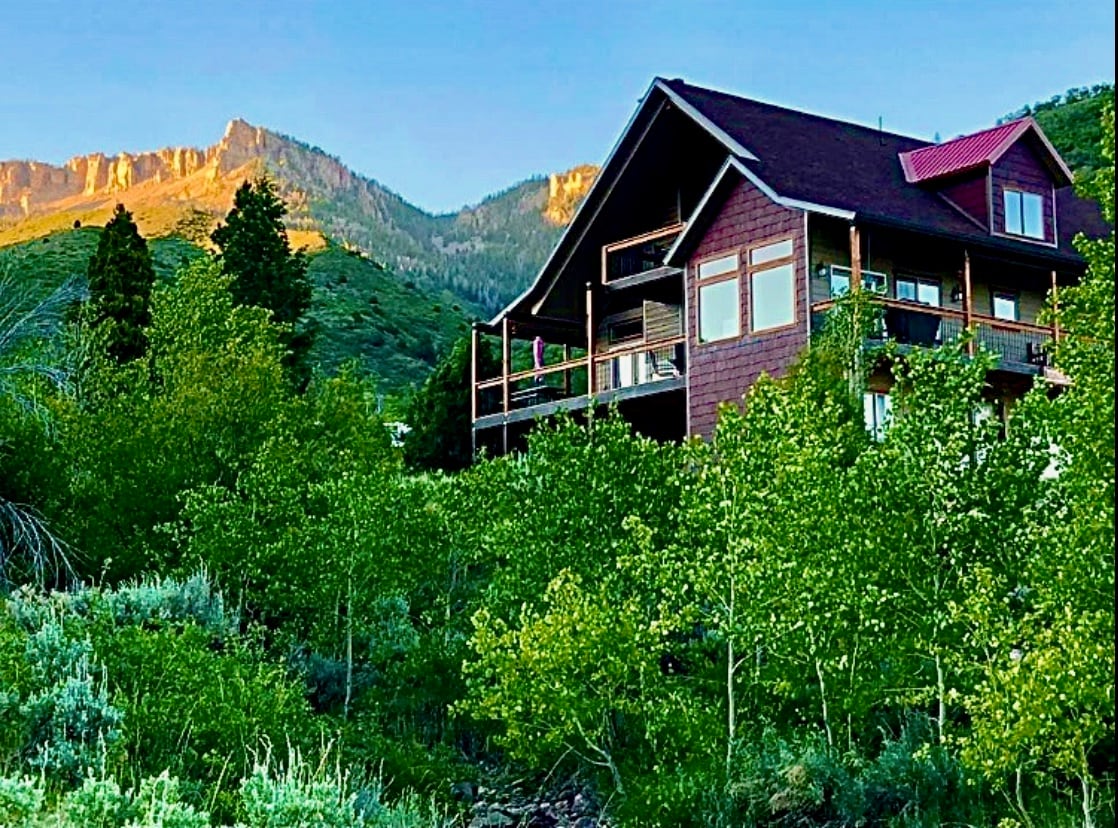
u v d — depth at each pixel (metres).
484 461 22.70
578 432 20.59
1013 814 14.16
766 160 29.30
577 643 17.00
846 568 15.20
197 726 16.45
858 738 17.08
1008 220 30.89
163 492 25.55
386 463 27.12
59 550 23.83
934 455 15.08
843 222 28.00
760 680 17.08
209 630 20.72
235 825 13.32
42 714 15.04
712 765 16.41
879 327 26.55
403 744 19.58
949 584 15.23
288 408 28.36
